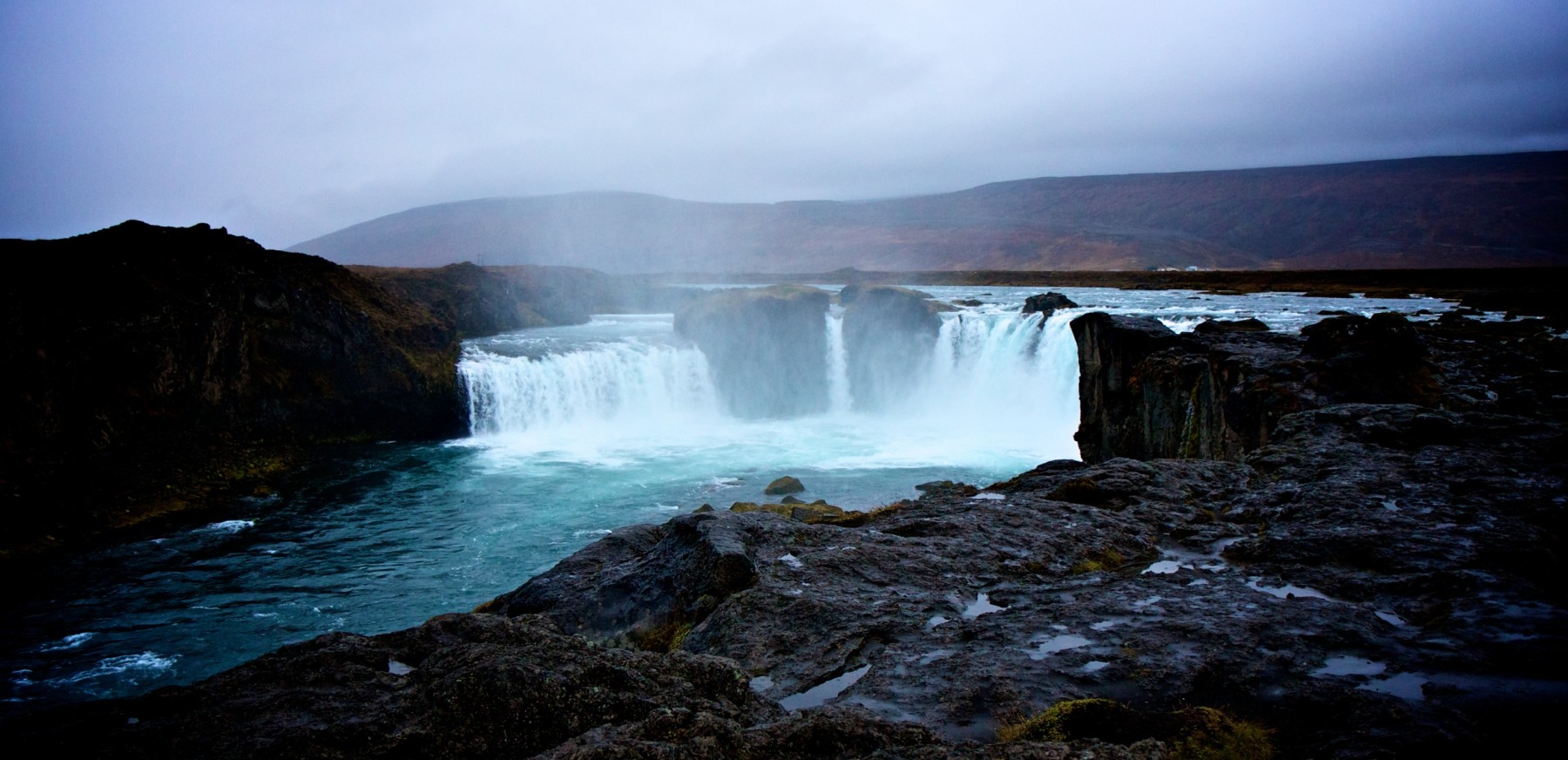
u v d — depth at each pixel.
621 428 46.19
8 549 24.09
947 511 11.09
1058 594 8.17
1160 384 24.88
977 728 5.56
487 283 70.62
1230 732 5.24
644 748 4.52
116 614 20.28
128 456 29.36
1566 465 11.02
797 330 51.84
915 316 51.22
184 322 32.06
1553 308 54.06
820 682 6.60
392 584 22.23
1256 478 11.73
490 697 5.04
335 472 34.59
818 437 42.47
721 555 9.00
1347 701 5.68
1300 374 18.67
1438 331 34.78
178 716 5.09
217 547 25.08
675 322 53.94
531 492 31.33
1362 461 11.69
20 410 26.25
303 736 4.72
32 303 27.16
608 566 10.41
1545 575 7.88
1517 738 5.13
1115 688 6.09
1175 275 134.50
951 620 7.71
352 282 45.72
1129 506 11.12
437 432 42.47
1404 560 8.33
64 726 4.91
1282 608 7.41
